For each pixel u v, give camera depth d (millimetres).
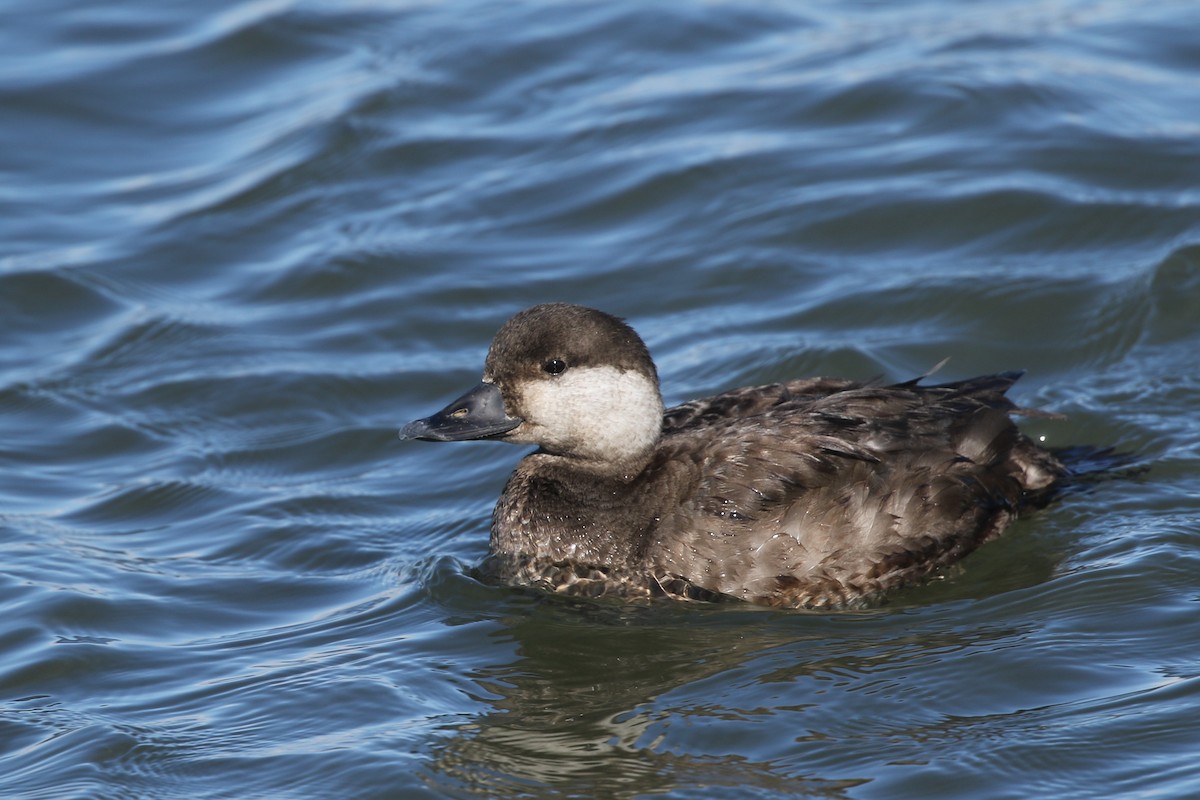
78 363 14359
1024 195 15578
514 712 9102
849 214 15688
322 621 10398
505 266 15484
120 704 9383
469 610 10430
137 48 19516
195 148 17766
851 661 9391
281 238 16188
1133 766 8078
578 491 10703
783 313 14445
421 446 13070
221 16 20094
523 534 10797
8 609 10477
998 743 8352
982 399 10922
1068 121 16766
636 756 8523
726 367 13625
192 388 13867
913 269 14852
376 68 18703
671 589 10359
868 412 10617
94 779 8562
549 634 10055
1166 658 9117
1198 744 8203
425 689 9406
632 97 17922
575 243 15797
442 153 17234
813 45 18797
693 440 10672
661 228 15906
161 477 12539
